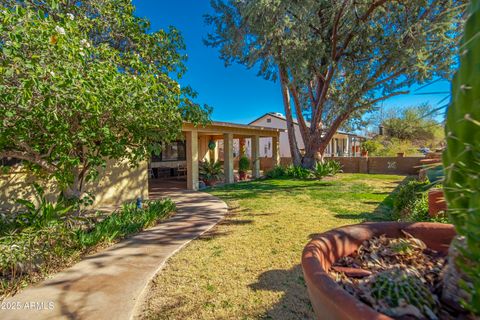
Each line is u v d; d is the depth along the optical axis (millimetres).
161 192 9414
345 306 909
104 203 7184
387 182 10828
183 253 3684
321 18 9852
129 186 7777
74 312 2361
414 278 1196
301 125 13117
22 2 3951
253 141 13242
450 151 949
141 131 4539
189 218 5613
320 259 1345
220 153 20000
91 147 4113
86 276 3035
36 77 2625
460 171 915
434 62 7434
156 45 5289
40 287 2795
